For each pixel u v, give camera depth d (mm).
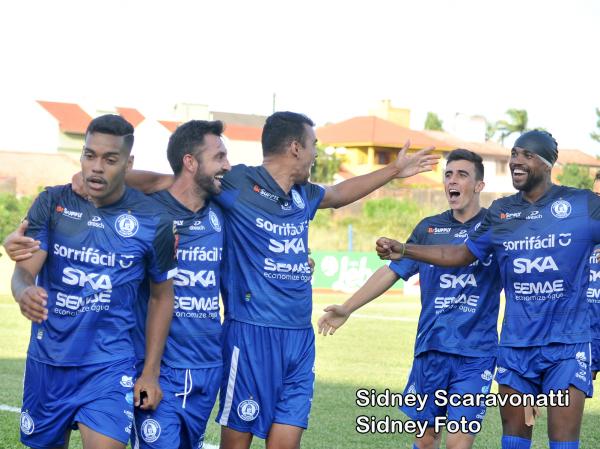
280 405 5402
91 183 4562
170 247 4809
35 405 4797
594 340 8188
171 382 5012
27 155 46781
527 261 5719
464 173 6488
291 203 5449
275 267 5340
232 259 5395
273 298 5344
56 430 4773
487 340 6277
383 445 7391
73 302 4668
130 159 4688
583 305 5676
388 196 40406
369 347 14570
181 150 5059
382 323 18781
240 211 5320
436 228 6609
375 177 5855
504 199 5918
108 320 4727
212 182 5070
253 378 5348
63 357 4684
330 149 53719
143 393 4836
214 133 5098
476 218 6559
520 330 5777
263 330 5340
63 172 46438
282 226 5371
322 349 14266
